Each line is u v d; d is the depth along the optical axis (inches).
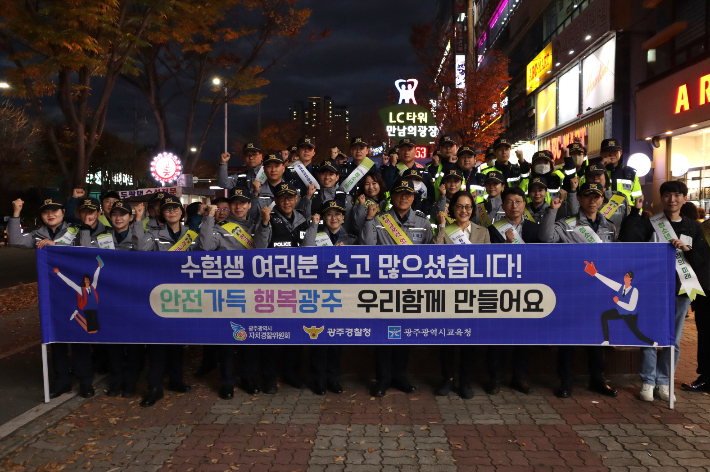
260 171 236.7
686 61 508.7
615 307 172.9
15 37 375.9
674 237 176.6
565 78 808.3
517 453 144.2
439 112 841.5
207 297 180.5
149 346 187.5
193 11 445.7
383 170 275.0
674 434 154.8
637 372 208.7
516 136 1090.1
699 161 546.9
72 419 170.6
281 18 585.6
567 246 172.6
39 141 1195.9
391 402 184.5
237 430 161.2
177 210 194.5
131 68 461.1
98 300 183.3
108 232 203.3
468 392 187.2
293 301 178.2
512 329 174.7
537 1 921.5
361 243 187.9
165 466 138.6
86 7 348.2
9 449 146.9
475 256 173.8
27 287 471.2
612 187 257.1
